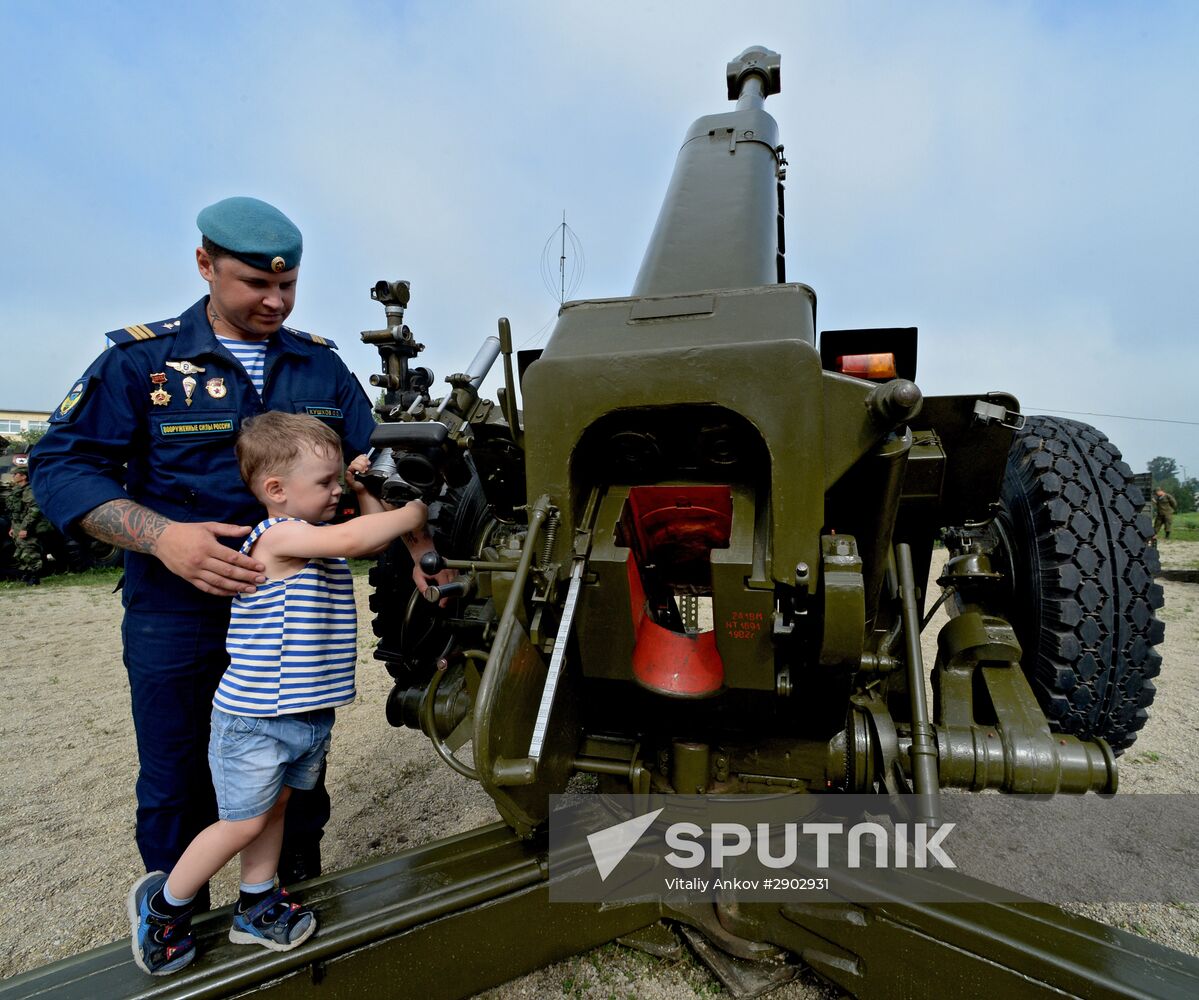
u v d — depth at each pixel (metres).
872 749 1.75
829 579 1.50
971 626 1.96
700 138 3.12
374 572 2.55
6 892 2.56
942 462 1.78
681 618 2.74
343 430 2.18
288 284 1.87
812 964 1.69
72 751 3.95
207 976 1.40
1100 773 1.68
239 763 1.51
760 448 1.66
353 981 1.50
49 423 1.75
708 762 1.97
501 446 2.13
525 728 1.61
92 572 12.16
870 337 1.99
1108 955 1.39
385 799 3.15
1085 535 2.21
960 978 1.46
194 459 1.86
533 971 1.76
